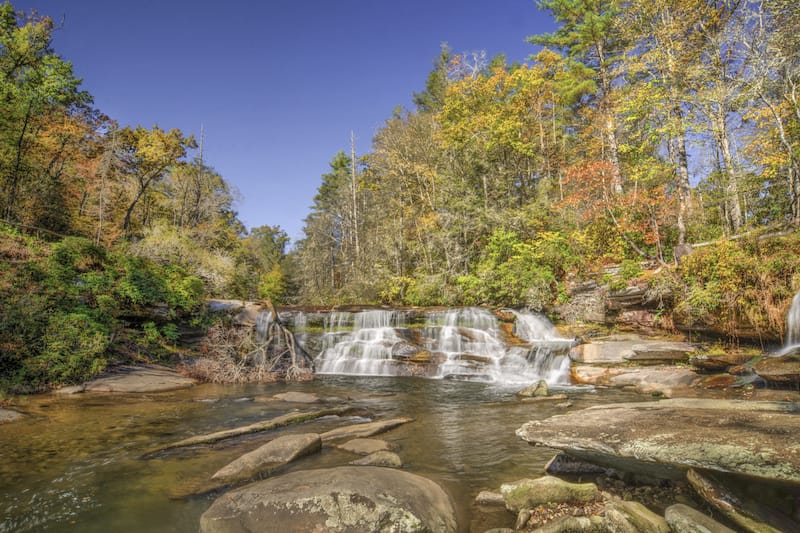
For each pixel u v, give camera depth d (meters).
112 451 5.79
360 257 32.19
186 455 5.63
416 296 24.56
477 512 3.90
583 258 18.28
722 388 8.88
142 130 25.14
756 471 3.04
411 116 32.59
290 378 13.24
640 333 13.57
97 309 12.12
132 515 3.90
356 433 6.48
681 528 3.14
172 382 11.26
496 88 28.80
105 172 22.66
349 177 46.72
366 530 3.17
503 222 22.44
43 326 10.50
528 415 7.86
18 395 9.08
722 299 11.29
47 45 19.27
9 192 19.11
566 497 3.92
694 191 20.97
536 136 27.20
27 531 3.62
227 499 3.71
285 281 48.97
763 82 14.25
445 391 10.88
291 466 5.00
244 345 13.84
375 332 16.50
